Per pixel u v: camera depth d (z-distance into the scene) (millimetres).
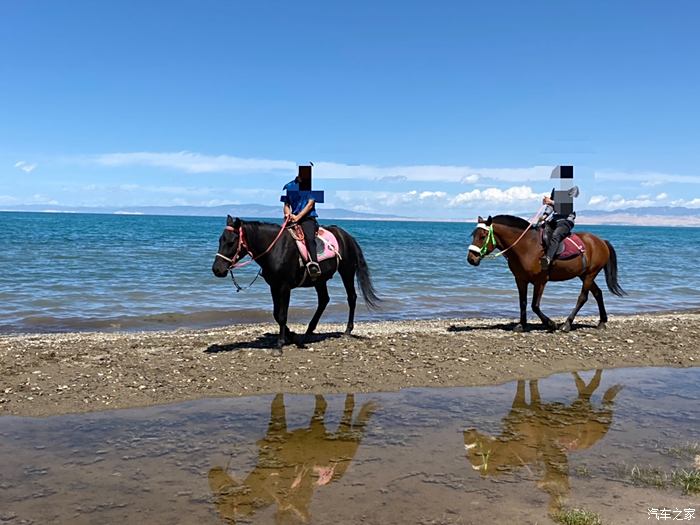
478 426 6902
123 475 5391
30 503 4812
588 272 12211
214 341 11008
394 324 14008
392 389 8391
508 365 9633
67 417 7004
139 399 7656
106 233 66188
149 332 12594
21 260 27469
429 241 67500
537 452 6062
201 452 5984
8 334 12469
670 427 6918
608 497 4973
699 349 11031
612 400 8055
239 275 24000
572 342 11297
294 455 5930
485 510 4723
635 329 12750
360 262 11438
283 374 8828
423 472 5512
